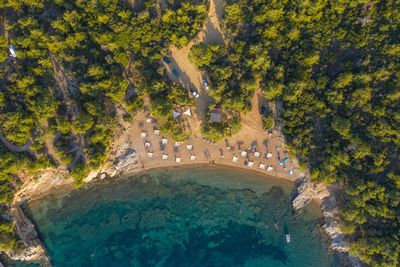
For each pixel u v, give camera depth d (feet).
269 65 169.48
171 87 173.17
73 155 177.27
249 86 167.32
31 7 159.22
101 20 159.33
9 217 172.45
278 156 187.11
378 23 155.74
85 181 187.32
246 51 169.99
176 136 176.45
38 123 167.32
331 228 184.85
